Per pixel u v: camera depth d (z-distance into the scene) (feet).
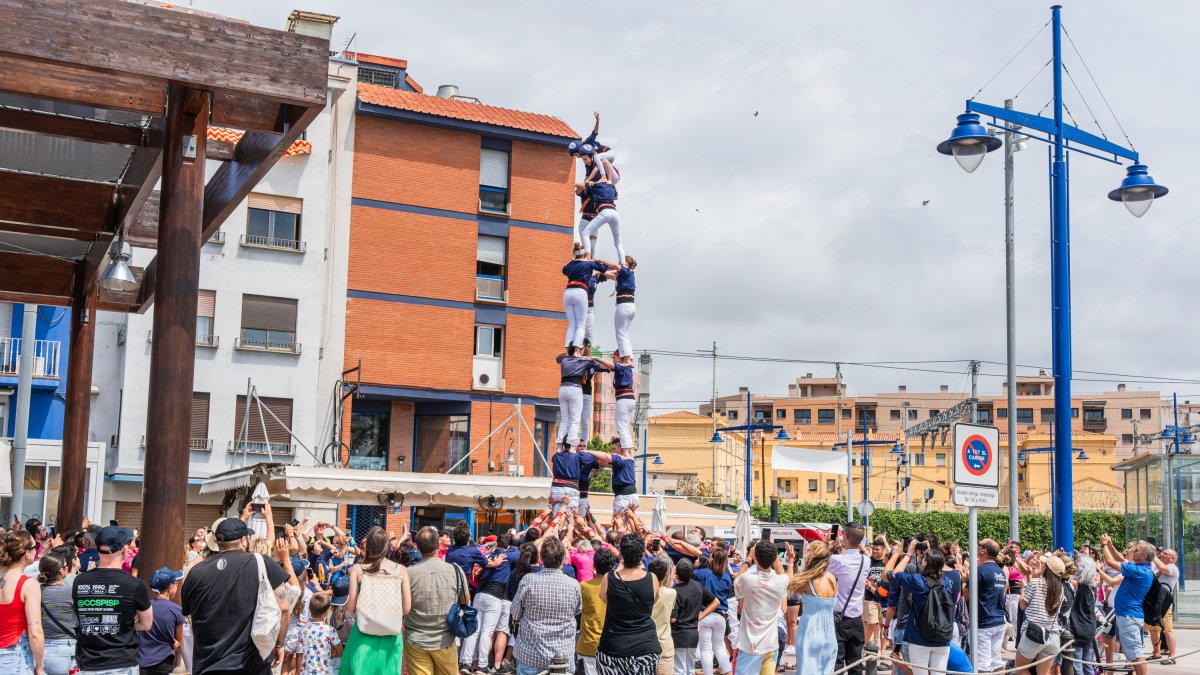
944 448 294.25
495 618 46.80
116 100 36.99
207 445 112.37
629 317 54.80
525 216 130.11
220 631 26.04
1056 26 64.49
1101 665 45.39
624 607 30.58
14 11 32.53
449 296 125.18
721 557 46.26
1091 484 287.07
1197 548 95.76
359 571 30.96
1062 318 63.82
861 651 40.40
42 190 51.11
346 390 118.93
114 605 27.37
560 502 52.13
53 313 111.34
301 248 118.21
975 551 38.88
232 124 38.99
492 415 126.31
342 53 124.16
